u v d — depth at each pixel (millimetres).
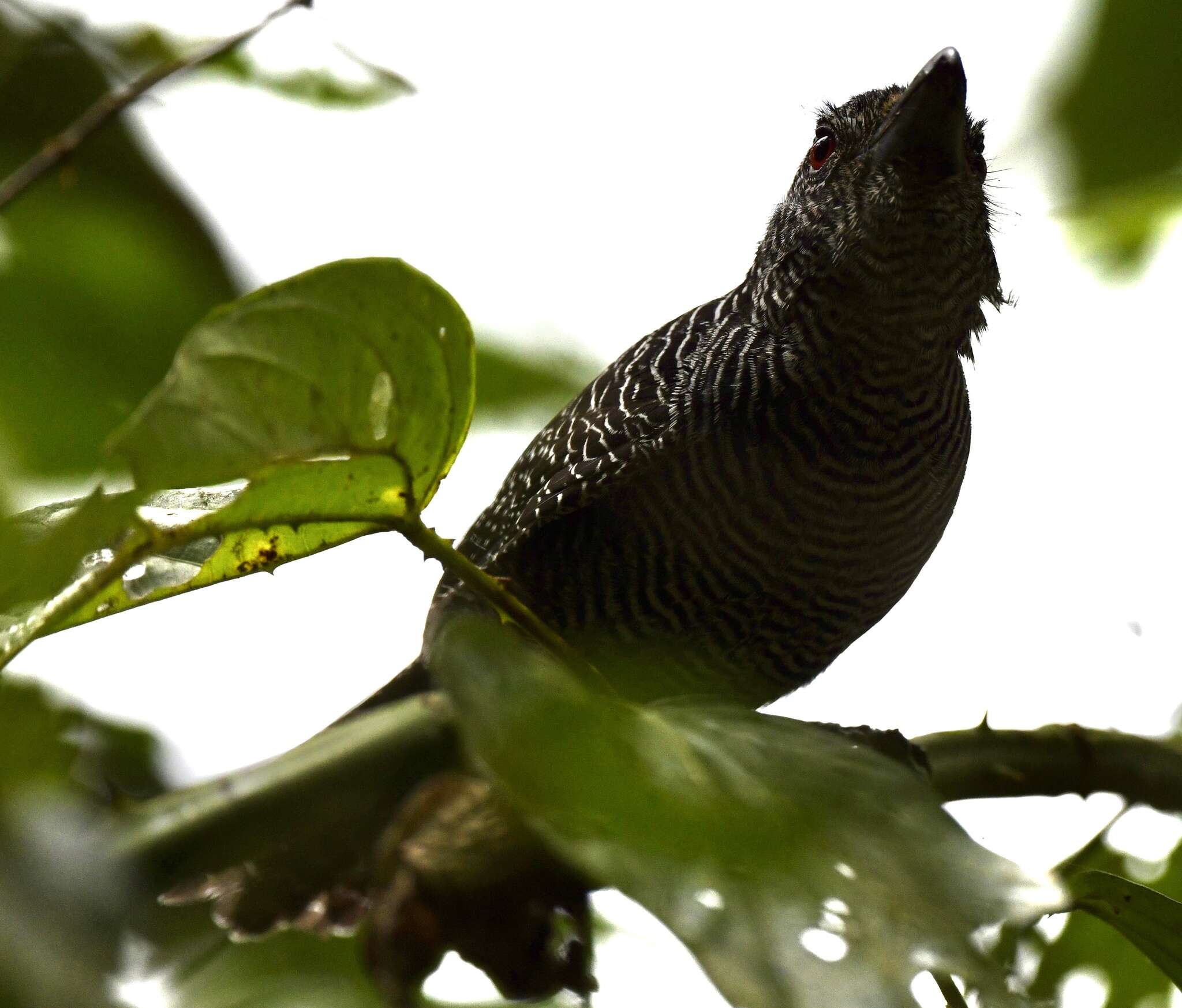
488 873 2748
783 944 2400
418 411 2750
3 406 2820
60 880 2104
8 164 2854
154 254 2844
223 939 2824
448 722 2738
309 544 2762
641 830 2492
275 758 2680
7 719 2752
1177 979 2773
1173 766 2818
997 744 2816
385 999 2746
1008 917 2568
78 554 2693
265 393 2744
